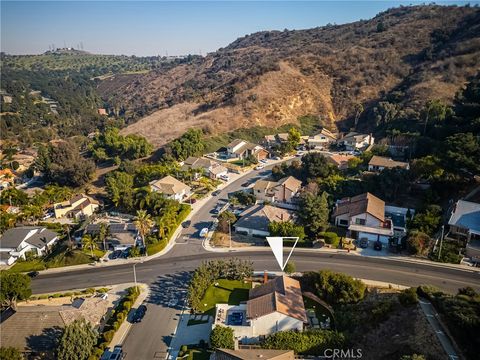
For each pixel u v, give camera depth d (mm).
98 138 157125
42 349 48312
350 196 87812
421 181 87875
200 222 89375
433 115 121250
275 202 95500
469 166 75312
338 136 163250
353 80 185875
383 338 46000
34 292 66000
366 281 58906
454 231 67750
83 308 55062
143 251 76438
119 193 102875
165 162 131000
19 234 82875
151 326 54219
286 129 171000
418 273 60625
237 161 139500
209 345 49312
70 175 124000
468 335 40688
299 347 46125
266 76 187250
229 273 63875
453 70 157500
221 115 171375
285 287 54906
